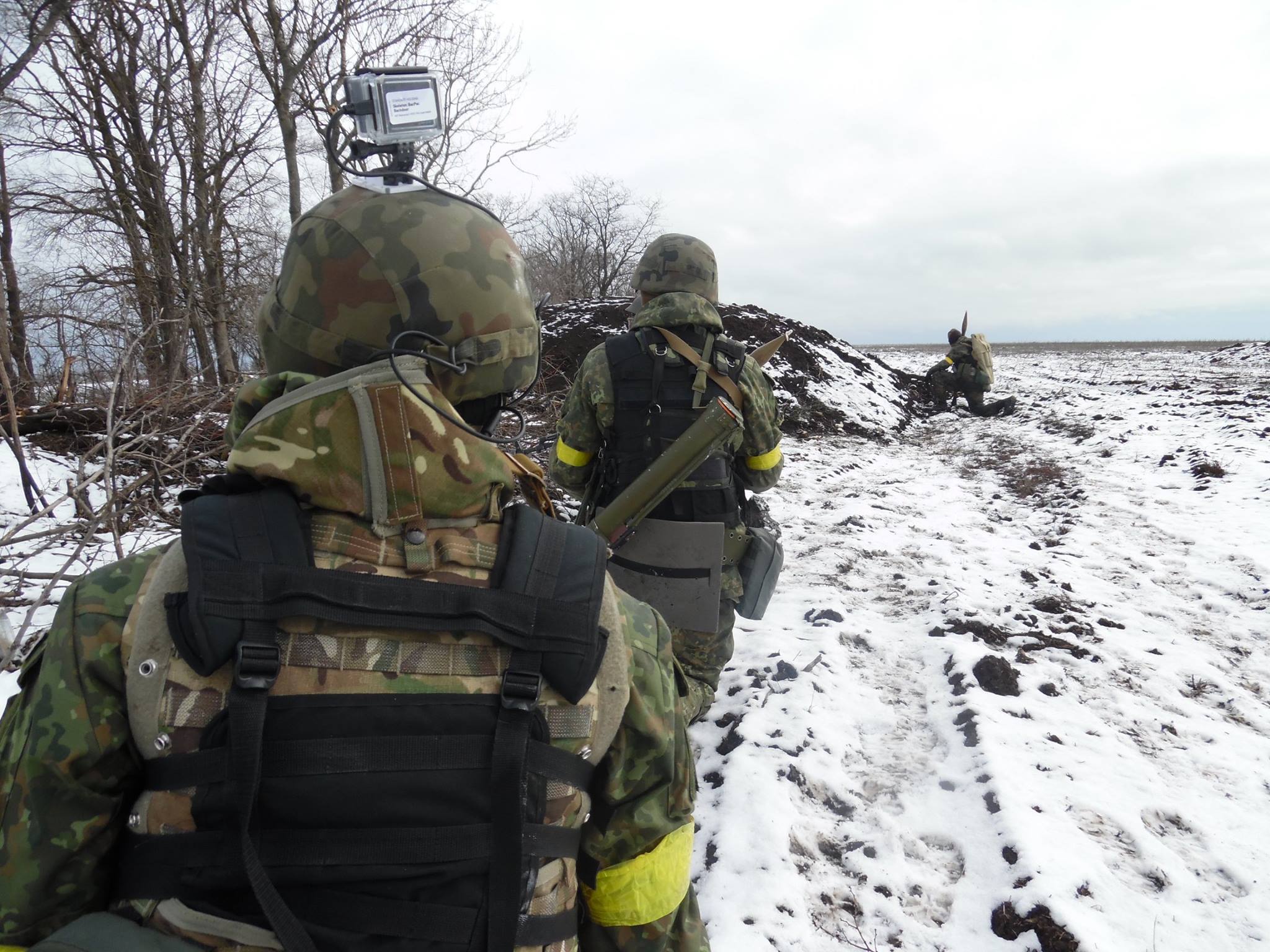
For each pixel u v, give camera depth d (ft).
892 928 7.65
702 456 8.65
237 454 2.83
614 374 9.17
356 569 2.74
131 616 2.62
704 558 9.10
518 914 2.67
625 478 9.14
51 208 38.22
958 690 11.54
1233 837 8.68
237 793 2.46
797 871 8.26
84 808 2.59
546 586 2.90
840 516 21.13
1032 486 24.44
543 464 20.45
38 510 15.47
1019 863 8.10
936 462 30.60
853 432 35.76
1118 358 98.58
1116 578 16.06
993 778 9.37
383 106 3.27
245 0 37.06
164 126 39.40
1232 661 12.66
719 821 8.95
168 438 17.17
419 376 2.89
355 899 2.52
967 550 18.11
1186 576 15.98
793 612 14.57
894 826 8.94
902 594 15.48
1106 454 27.55
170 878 2.52
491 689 2.74
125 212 37.86
